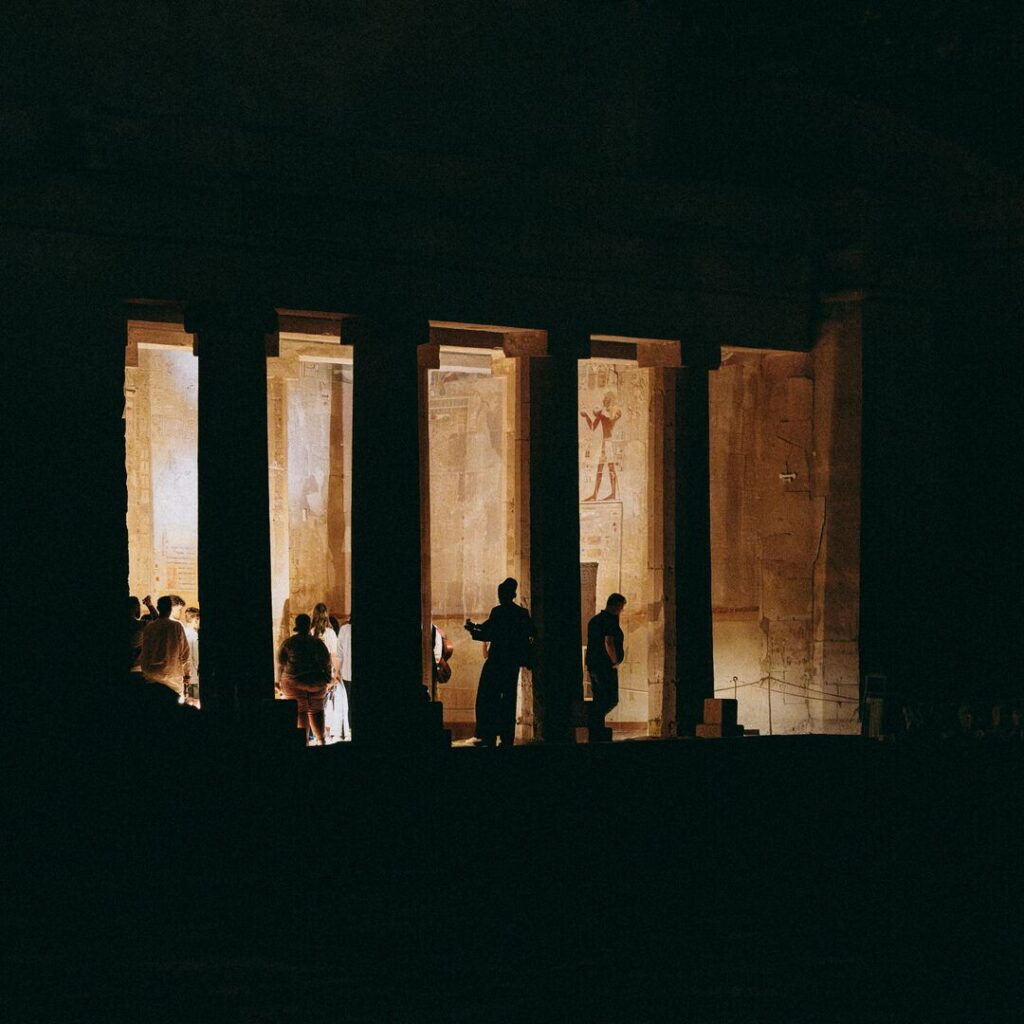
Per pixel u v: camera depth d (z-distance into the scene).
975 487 23.91
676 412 22.56
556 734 21.55
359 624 20.62
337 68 20.86
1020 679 23.62
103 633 19.08
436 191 20.88
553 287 21.64
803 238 23.45
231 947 10.53
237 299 19.75
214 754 16.30
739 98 24.58
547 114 22.38
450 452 25.52
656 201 22.34
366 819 14.73
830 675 23.23
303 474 25.17
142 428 24.11
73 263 18.97
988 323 23.66
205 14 20.09
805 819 15.78
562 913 11.74
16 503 18.73
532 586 21.84
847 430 23.30
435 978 9.73
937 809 16.34
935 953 10.56
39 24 19.23
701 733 22.03
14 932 10.94
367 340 20.61
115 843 13.80
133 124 19.17
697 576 22.45
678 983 9.66
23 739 16.73
